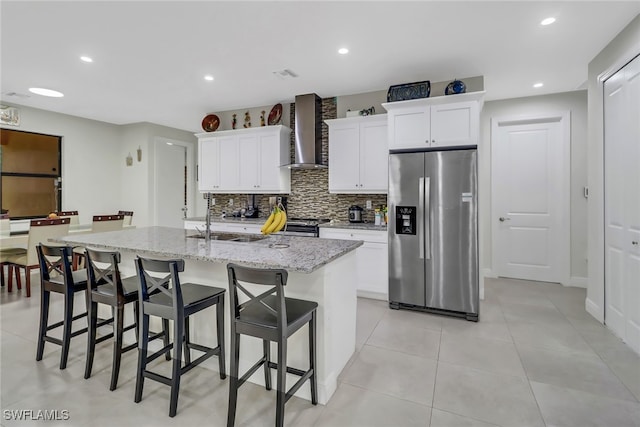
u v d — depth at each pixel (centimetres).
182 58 328
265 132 475
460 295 330
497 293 408
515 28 269
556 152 445
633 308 259
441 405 195
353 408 192
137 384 196
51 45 299
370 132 409
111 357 251
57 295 388
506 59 328
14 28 269
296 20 258
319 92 434
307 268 174
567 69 352
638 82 250
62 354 231
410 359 249
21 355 250
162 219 645
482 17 253
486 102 471
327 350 201
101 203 607
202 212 729
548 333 293
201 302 204
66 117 553
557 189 447
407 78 379
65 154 553
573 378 221
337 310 221
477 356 252
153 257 254
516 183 466
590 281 333
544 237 456
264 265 184
